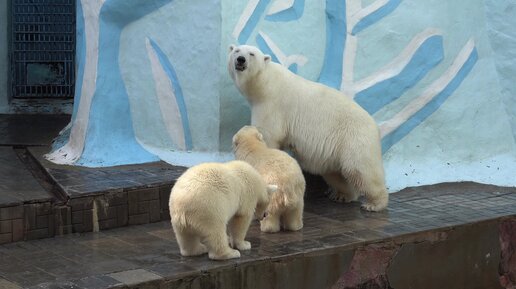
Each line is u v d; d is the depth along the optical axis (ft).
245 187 25.98
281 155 29.32
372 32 38.50
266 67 32.81
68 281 23.44
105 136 36.68
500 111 41.32
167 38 36.50
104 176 33.19
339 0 38.04
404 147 39.55
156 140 37.37
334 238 28.78
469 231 31.71
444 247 30.99
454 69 40.42
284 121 33.60
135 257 26.23
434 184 39.06
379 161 33.55
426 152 40.01
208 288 24.56
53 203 29.37
